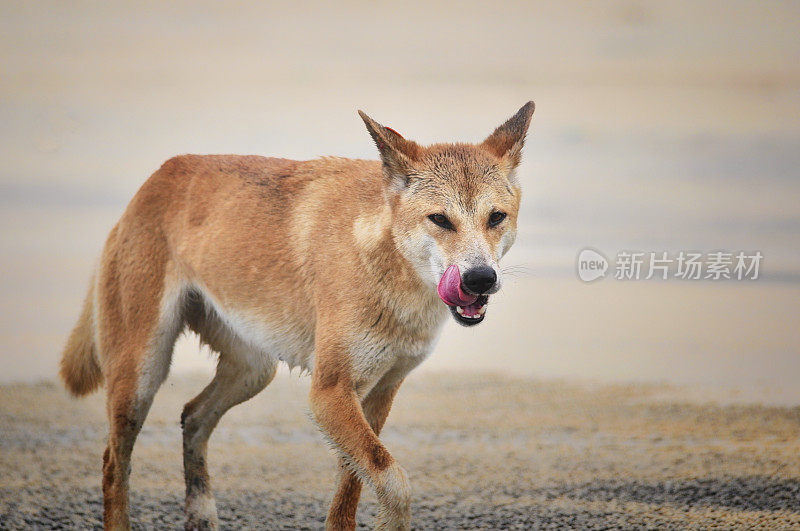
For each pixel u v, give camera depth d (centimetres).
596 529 1413
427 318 1248
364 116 1219
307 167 1391
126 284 1393
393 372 1307
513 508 1509
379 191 1274
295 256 1323
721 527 1413
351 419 1202
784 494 1564
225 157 1464
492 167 1221
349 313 1233
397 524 1156
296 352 1359
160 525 1452
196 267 1403
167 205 1423
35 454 1798
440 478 1664
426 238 1177
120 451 1365
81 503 1543
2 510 1495
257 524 1452
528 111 1320
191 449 1464
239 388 1484
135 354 1376
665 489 1598
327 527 1298
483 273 1114
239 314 1384
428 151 1238
